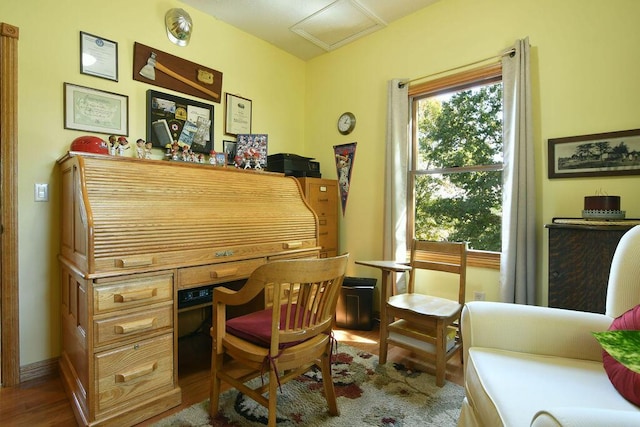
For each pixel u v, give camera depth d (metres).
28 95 1.87
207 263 1.79
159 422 1.49
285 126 3.38
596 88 1.94
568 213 2.03
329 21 2.83
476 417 1.09
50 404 1.65
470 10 2.43
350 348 2.31
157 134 2.38
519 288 2.08
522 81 2.11
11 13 1.82
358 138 3.13
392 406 1.61
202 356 2.24
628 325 1.00
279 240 2.17
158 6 2.41
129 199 1.62
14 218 1.83
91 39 2.09
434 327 1.83
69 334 1.77
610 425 0.59
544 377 1.01
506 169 2.19
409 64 2.77
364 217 3.09
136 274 1.51
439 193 2.71
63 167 1.88
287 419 1.50
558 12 2.07
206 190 1.96
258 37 3.09
